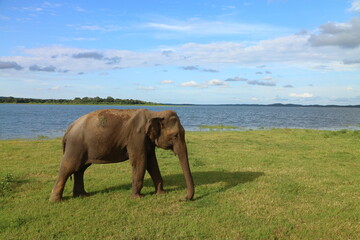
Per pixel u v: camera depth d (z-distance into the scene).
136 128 6.74
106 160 6.76
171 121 6.79
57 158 11.80
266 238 4.73
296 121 51.44
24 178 8.56
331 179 8.45
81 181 6.93
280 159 11.58
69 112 76.62
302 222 5.39
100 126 6.55
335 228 5.11
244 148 14.73
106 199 6.65
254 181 8.19
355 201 6.55
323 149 14.45
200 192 7.17
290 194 7.01
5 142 17.42
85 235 4.80
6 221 5.31
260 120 53.41
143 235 4.76
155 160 7.19
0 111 75.94
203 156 12.25
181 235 4.76
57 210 5.91
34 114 62.84
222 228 5.05
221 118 59.22
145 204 6.29
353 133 23.12
